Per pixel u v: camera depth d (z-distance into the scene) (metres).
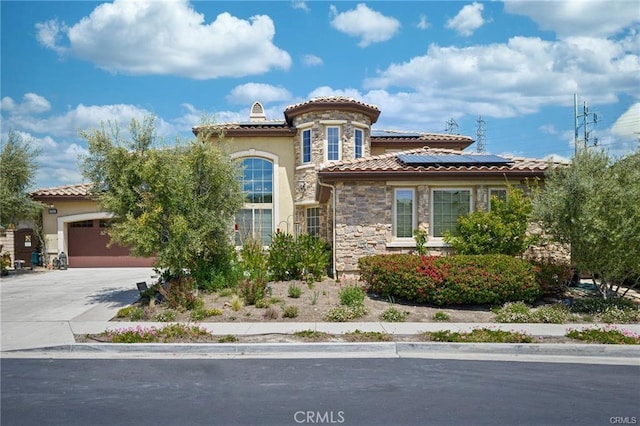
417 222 16.38
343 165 16.83
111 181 14.27
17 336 10.21
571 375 7.84
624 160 12.94
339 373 7.87
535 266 12.95
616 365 8.46
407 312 11.99
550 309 11.78
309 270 16.59
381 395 6.82
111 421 5.91
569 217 12.16
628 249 11.93
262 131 23.05
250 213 23.42
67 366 8.38
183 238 13.47
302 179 22.42
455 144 25.67
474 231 14.95
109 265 24.77
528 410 6.28
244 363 8.49
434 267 12.66
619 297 13.03
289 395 6.81
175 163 14.08
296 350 9.33
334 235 16.44
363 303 12.83
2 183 21.78
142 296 14.22
